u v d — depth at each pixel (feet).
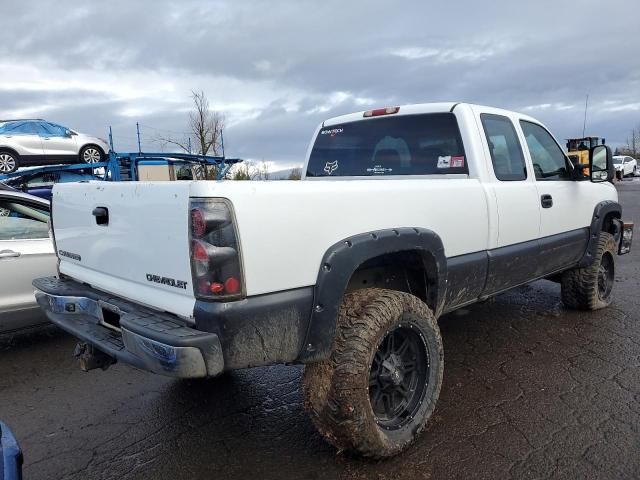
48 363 14.76
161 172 64.90
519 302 19.70
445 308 11.47
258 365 7.83
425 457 9.43
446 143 13.03
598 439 9.89
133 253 8.81
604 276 18.47
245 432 10.60
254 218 7.55
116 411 11.71
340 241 8.66
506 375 12.96
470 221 11.64
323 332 8.36
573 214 15.97
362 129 14.89
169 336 7.34
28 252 15.85
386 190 9.56
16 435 10.72
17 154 52.08
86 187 10.07
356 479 8.85
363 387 8.53
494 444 9.81
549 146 15.85
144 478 9.10
